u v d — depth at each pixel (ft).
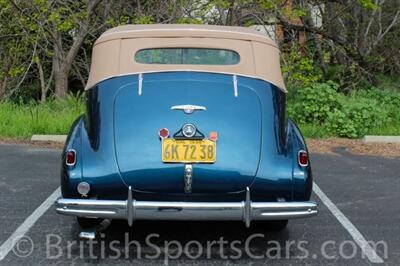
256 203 13.94
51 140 33.78
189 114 14.56
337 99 37.47
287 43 48.57
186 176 13.94
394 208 21.02
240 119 14.66
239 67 15.94
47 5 43.70
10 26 48.47
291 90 40.06
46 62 52.16
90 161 14.24
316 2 51.37
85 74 55.98
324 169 27.58
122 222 18.43
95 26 46.88
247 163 14.16
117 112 14.76
